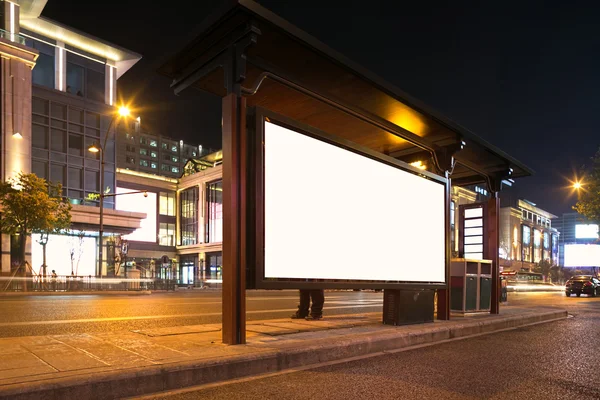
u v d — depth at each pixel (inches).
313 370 195.5
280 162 240.4
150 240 2454.5
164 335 238.5
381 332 265.1
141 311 444.8
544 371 202.1
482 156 415.5
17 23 1523.1
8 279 1050.1
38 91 1562.5
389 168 315.9
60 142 1610.5
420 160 414.9
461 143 369.4
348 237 277.9
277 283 229.8
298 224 247.4
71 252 1454.2
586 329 371.6
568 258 2632.9
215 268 2309.3
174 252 2541.8
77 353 181.9
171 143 5024.6
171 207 2581.2
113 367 156.5
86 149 1679.4
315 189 259.4
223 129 221.9
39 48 1635.1
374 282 285.6
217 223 2348.7
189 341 218.4
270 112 232.7
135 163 4670.3
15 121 1448.1
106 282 1173.1
